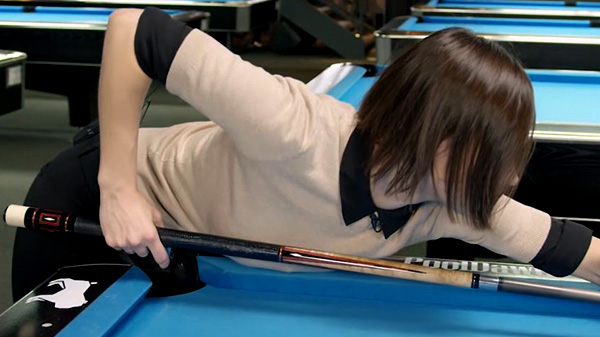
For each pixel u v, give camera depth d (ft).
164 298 5.24
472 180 4.40
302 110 4.77
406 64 4.45
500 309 5.26
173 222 5.64
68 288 5.00
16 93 10.66
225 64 4.60
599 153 7.30
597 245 5.10
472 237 5.13
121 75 4.85
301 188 4.91
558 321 5.12
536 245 5.04
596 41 11.34
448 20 15.01
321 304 5.27
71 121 17.12
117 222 5.02
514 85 4.35
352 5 29.30
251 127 4.59
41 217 5.38
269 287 5.41
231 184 5.26
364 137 4.72
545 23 14.69
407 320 5.07
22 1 17.20
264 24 18.65
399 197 4.77
